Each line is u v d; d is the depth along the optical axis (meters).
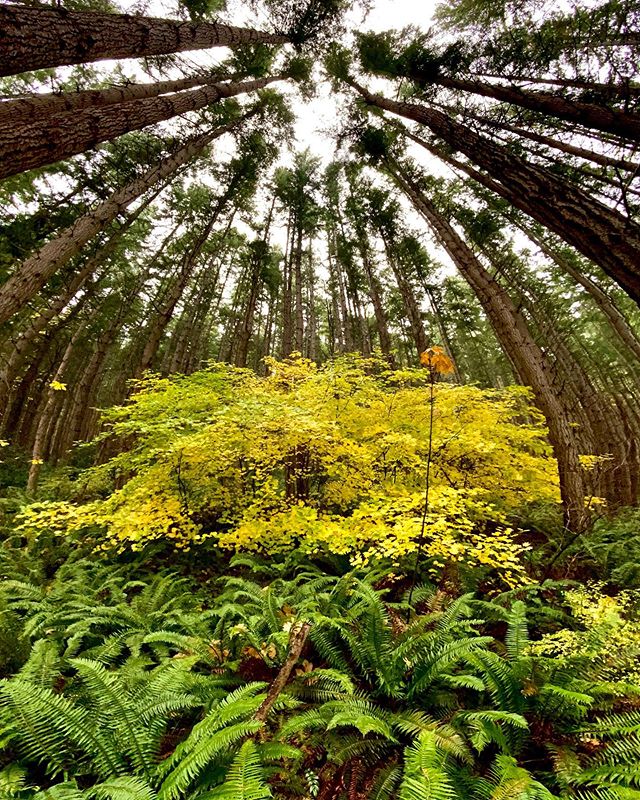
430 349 3.77
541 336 15.80
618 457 12.51
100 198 9.27
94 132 4.18
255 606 3.83
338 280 20.70
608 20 5.01
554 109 4.86
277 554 5.46
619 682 2.56
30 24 3.08
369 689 2.97
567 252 12.37
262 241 16.14
